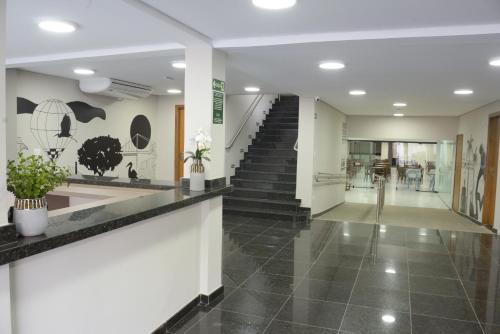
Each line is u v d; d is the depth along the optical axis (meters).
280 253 5.26
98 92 6.44
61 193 4.69
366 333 3.10
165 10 2.80
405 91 6.46
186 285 3.35
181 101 8.59
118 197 4.09
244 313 3.41
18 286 1.87
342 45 3.47
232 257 5.04
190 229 3.38
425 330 3.17
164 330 3.04
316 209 8.29
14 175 1.84
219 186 3.69
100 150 7.16
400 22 2.98
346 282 4.21
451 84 5.60
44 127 6.02
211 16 2.91
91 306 2.33
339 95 7.28
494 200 7.28
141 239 2.75
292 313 3.43
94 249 2.32
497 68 4.40
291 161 9.08
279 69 4.79
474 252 5.50
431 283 4.23
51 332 2.06
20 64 4.76
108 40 3.70
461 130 10.39
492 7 2.60
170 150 8.75
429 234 6.57
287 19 2.96
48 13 2.90
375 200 11.50
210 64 3.52
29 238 1.83
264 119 10.92
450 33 3.06
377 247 5.65
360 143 13.71
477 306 3.65
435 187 13.08
